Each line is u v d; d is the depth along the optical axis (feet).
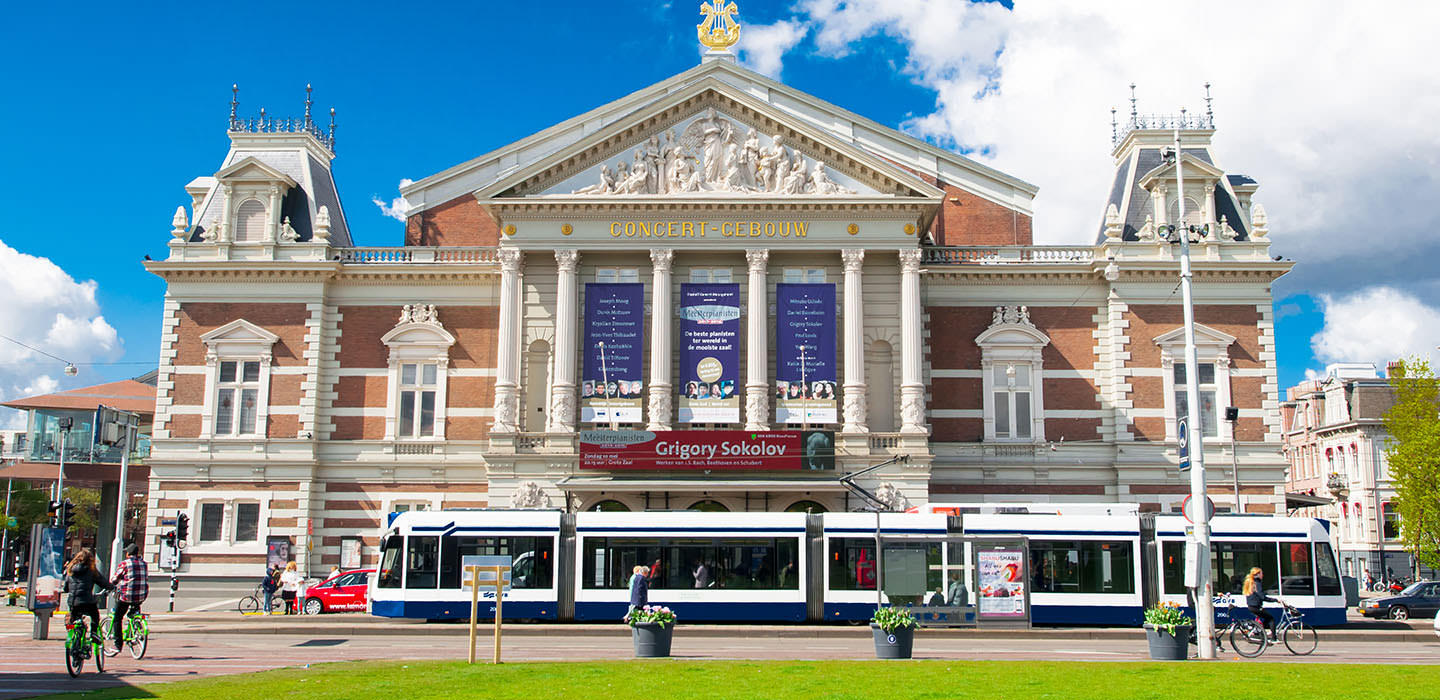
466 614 122.93
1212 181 171.32
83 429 260.62
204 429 166.30
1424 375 191.72
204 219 175.42
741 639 109.50
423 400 169.99
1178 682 66.80
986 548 120.06
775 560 122.83
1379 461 280.31
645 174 160.56
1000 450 166.91
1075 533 120.57
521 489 152.25
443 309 171.53
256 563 163.12
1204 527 92.07
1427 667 76.23
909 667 73.82
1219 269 167.12
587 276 163.53
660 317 157.28
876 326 161.17
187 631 116.98
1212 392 166.91
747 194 159.12
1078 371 169.17
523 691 63.21
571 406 155.43
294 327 169.17
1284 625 100.48
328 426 168.55
